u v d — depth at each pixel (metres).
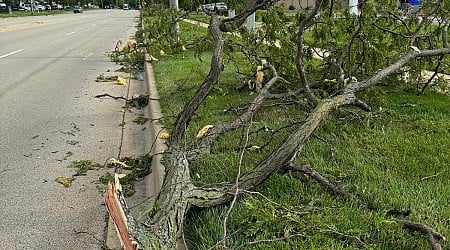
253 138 4.71
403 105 6.18
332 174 3.79
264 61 5.94
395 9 6.55
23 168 4.54
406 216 3.11
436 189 3.57
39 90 8.60
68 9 96.75
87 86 9.04
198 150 4.16
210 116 5.66
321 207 3.20
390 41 6.66
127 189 4.05
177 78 8.59
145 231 2.63
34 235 3.30
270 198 3.36
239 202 3.22
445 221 3.10
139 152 5.03
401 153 4.34
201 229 2.98
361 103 5.02
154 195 3.66
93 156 4.90
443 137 4.85
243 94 6.92
